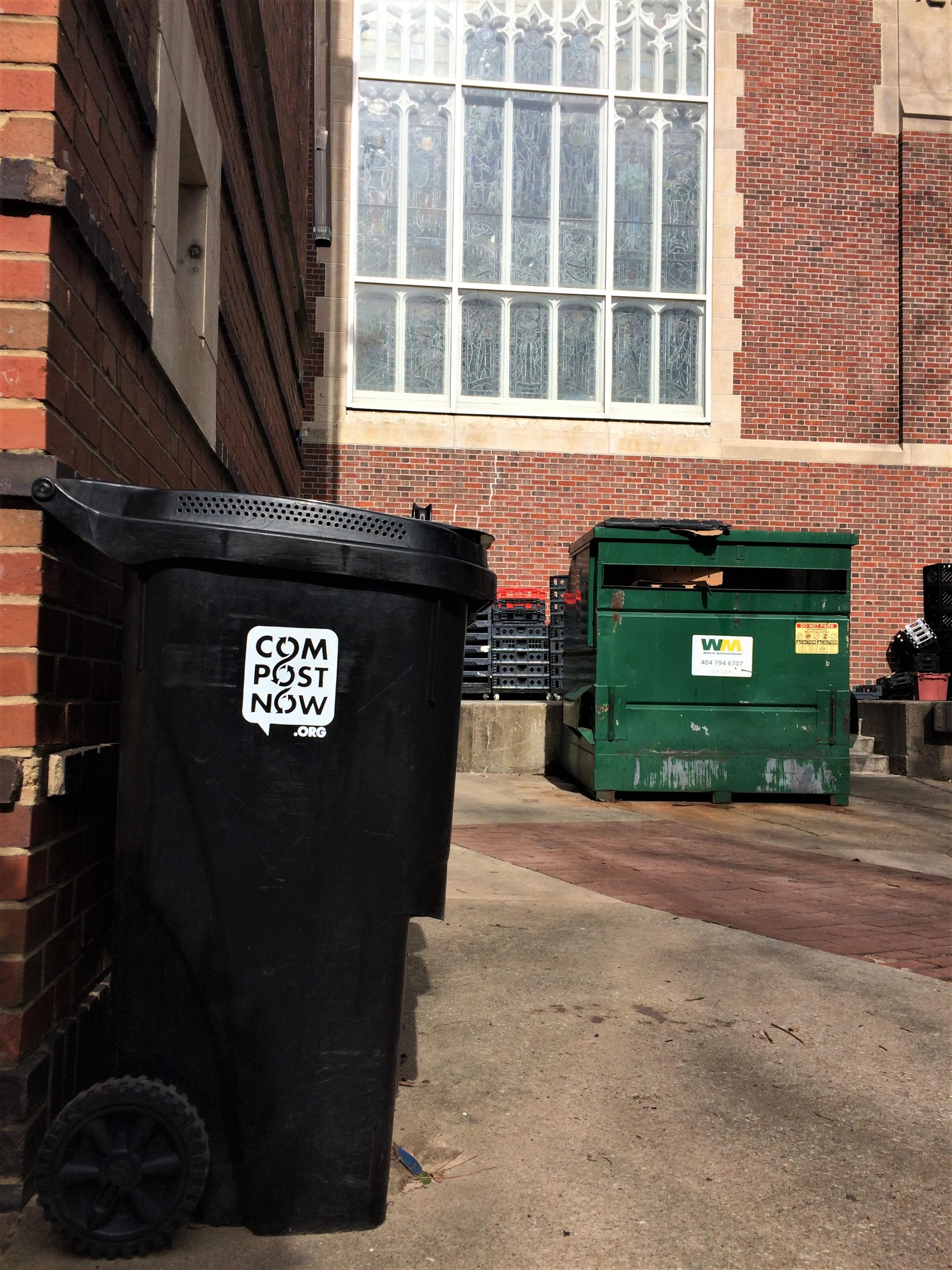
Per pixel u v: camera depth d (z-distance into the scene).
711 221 12.96
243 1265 1.91
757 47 13.06
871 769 10.39
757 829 7.05
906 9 13.27
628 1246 2.00
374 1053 2.06
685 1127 2.49
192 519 2.00
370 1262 1.93
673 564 7.89
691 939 4.06
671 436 12.81
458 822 6.95
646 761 7.98
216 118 4.47
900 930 4.34
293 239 9.22
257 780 2.02
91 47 2.43
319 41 12.13
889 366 13.14
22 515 2.08
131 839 2.04
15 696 2.06
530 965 3.68
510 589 12.47
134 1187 1.89
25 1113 2.01
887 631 12.91
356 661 2.06
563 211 12.98
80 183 2.36
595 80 13.04
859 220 13.14
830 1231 2.06
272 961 2.03
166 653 2.02
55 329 2.13
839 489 12.95
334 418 12.34
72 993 2.35
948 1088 2.75
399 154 12.75
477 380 12.79
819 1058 2.93
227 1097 2.03
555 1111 2.56
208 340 4.23
